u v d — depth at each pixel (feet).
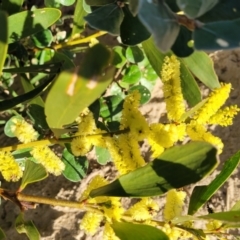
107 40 1.74
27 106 1.39
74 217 1.51
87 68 0.65
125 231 0.83
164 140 0.83
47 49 1.37
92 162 1.57
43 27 1.10
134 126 0.82
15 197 0.96
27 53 1.35
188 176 0.79
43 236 1.49
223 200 1.45
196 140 0.82
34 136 0.92
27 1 1.77
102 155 1.38
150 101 1.63
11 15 1.08
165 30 0.69
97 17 0.95
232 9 0.80
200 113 0.84
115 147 0.84
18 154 1.28
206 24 0.73
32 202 1.00
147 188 0.82
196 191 0.98
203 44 0.71
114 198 0.86
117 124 1.39
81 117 0.88
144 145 1.55
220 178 0.95
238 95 1.57
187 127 0.85
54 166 0.94
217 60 1.63
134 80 1.49
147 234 0.82
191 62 1.12
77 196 1.53
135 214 0.87
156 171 0.80
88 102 0.69
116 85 1.50
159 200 1.47
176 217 0.85
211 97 0.83
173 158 0.78
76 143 0.88
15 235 1.51
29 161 0.98
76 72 0.65
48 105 0.71
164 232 0.83
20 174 0.94
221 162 1.49
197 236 0.89
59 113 0.73
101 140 0.87
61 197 1.53
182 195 0.92
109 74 0.65
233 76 1.60
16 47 1.33
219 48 0.71
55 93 0.68
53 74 1.26
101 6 1.03
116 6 0.97
